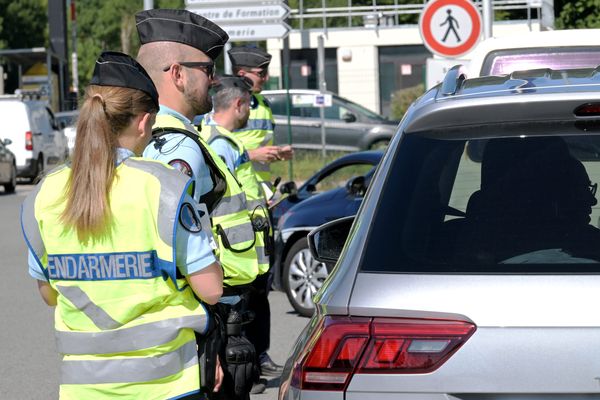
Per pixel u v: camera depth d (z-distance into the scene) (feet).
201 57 30.04
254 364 27.81
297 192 79.30
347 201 68.90
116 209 22.98
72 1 331.57
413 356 20.62
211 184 29.58
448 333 20.49
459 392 20.33
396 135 24.54
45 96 269.64
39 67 297.53
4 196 176.86
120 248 23.07
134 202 22.98
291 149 53.88
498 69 47.83
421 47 230.68
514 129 23.16
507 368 20.11
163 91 29.96
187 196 23.39
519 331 20.15
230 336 27.61
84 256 23.22
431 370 20.51
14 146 197.98
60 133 216.54
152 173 23.18
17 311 73.26
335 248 30.27
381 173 23.70
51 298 24.86
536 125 23.11
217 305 26.71
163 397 23.30
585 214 21.80
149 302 23.18
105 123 23.11
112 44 423.23
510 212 22.03
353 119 177.17
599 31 47.55
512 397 20.13
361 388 20.92
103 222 22.86
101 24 419.95
